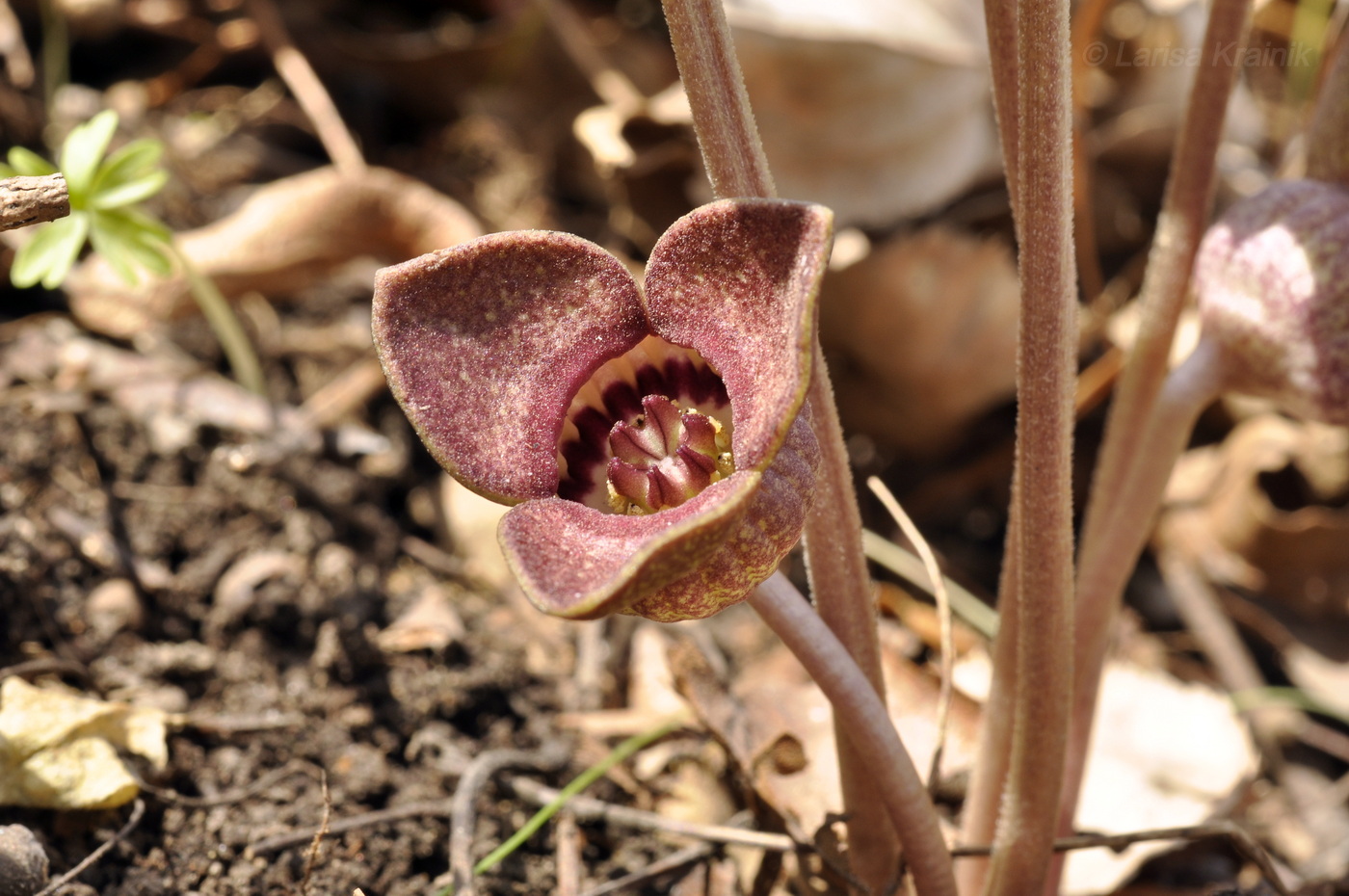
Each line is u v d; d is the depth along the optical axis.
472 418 0.20
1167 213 0.23
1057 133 0.20
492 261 0.20
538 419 0.20
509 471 0.20
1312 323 0.22
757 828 0.24
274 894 0.23
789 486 0.20
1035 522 0.21
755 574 0.20
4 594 0.25
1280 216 0.23
